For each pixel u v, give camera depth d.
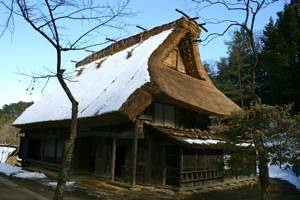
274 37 35.09
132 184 14.38
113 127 16.12
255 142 9.45
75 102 8.65
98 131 16.97
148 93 14.97
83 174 18.73
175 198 12.83
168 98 15.25
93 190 13.52
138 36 22.78
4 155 36.91
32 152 26.31
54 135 21.86
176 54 20.47
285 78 30.80
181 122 18.06
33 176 17.56
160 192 13.92
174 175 14.82
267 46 36.44
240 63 40.56
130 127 15.24
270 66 33.88
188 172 14.89
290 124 9.40
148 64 16.73
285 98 31.89
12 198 11.05
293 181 20.00
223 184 17.44
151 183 15.49
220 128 10.27
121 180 16.36
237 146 10.09
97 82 20.84
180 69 20.73
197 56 20.84
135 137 14.80
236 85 39.47
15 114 72.88
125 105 14.18
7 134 59.25
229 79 43.03
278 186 17.77
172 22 20.34
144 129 15.52
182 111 18.28
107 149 17.88
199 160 15.88
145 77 15.72
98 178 17.27
